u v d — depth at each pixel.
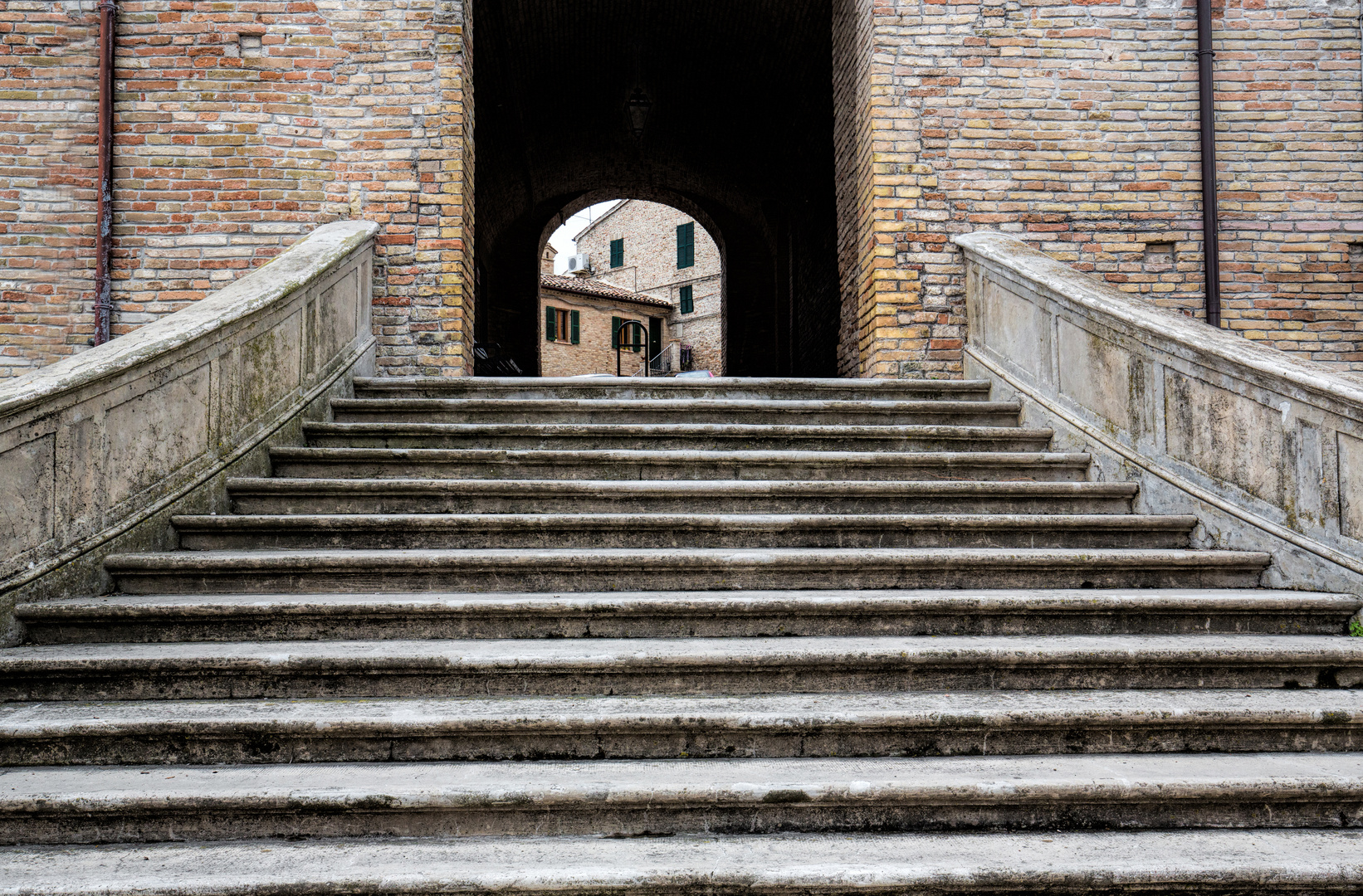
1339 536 3.63
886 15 6.57
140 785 2.46
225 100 6.39
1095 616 3.44
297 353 5.00
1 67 6.32
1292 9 6.71
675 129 14.91
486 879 2.14
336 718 2.69
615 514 4.04
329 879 2.13
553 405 5.24
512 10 10.80
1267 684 3.13
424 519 3.99
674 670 3.03
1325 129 6.67
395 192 6.43
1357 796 2.48
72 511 3.48
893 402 5.39
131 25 6.38
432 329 6.39
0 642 3.12
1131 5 6.62
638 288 40.12
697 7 11.30
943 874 2.17
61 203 6.32
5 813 2.37
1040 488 4.51
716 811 2.45
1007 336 5.80
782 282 17.30
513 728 2.70
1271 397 3.91
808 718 2.73
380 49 6.46
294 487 4.30
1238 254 6.65
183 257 6.34
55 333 6.29
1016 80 6.57
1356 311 6.62
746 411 5.32
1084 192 6.56
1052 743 2.79
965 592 3.65
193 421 4.13
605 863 2.22
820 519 4.06
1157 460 4.50
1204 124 6.54
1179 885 2.18
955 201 6.53
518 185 15.77
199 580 3.62
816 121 12.25
